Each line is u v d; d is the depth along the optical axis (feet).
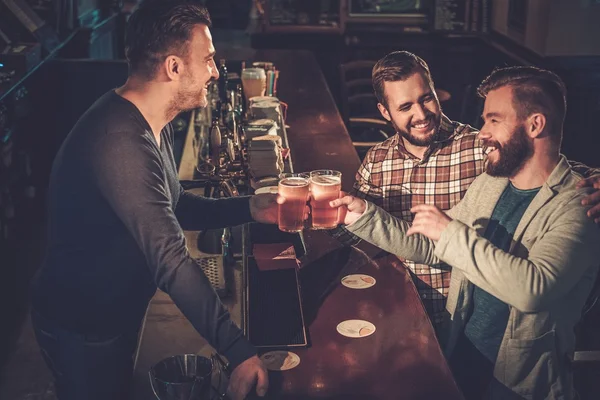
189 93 6.51
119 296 6.68
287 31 23.62
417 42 23.71
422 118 7.56
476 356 7.04
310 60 19.60
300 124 13.53
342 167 10.88
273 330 6.48
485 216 6.94
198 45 6.36
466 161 7.98
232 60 18.30
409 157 8.13
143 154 6.09
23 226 17.78
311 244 8.34
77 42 21.95
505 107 6.39
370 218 7.22
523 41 19.54
